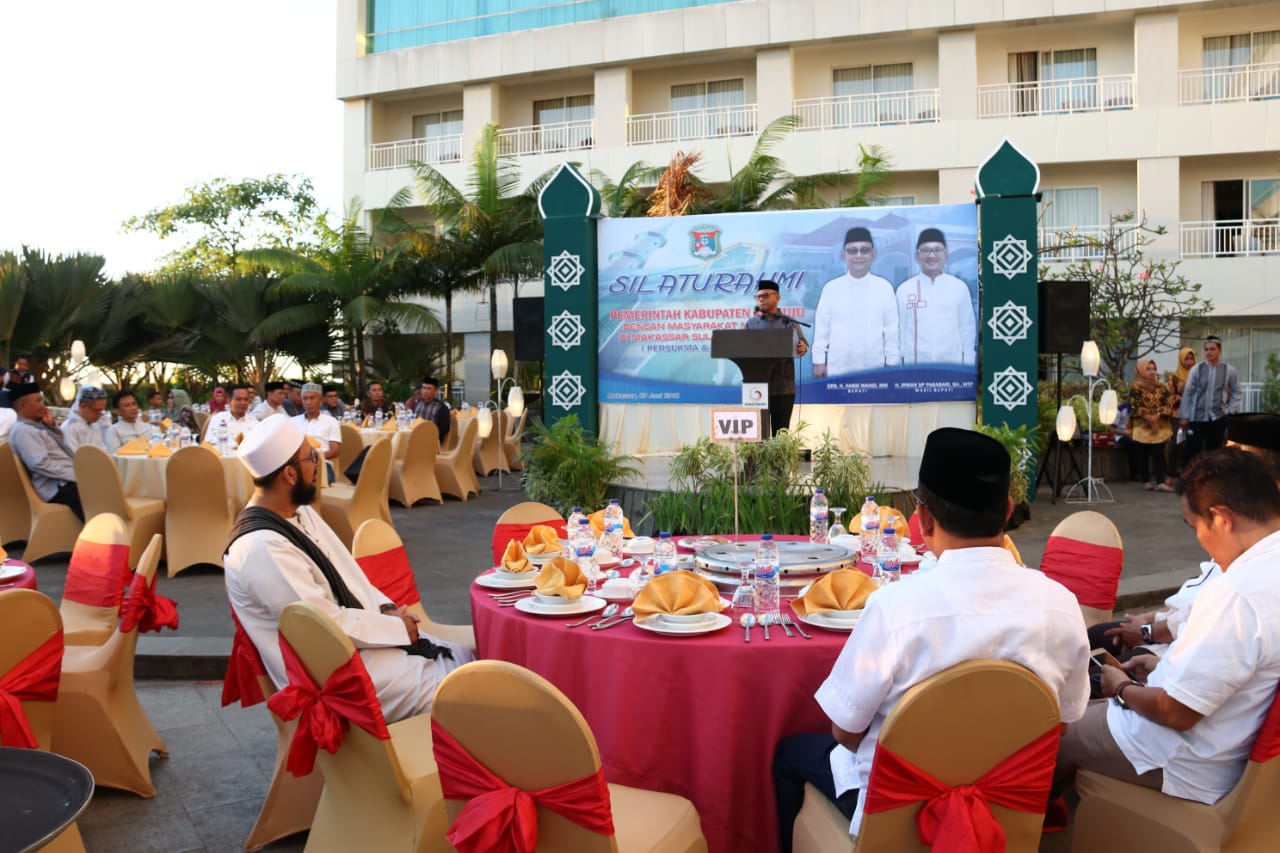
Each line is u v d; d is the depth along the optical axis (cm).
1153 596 675
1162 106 2027
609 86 2342
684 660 283
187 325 2152
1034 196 949
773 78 2222
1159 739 258
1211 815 247
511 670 200
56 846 261
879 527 421
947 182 2117
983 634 216
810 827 255
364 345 2380
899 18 2130
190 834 351
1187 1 1992
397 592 433
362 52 2550
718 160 2241
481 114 2452
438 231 2250
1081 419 1262
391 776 256
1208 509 258
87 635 408
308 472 348
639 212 1998
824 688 235
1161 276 1919
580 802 202
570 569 331
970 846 203
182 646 545
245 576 323
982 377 978
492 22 2458
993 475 223
